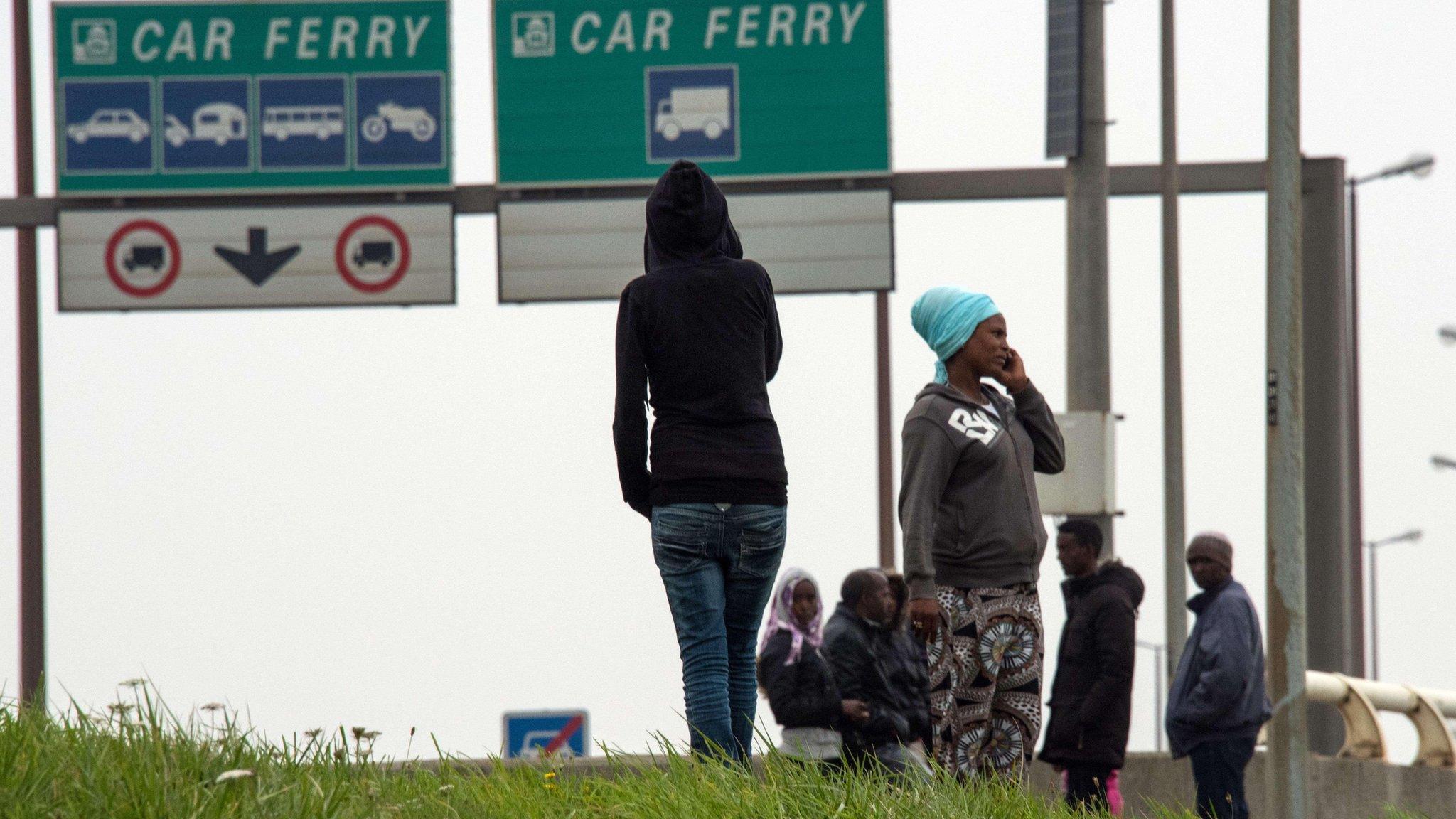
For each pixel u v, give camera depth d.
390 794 17.73
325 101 51.12
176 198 50.97
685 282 20.42
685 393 20.38
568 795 18.59
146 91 51.16
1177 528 47.16
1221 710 30.38
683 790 18.09
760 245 50.34
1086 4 45.12
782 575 27.81
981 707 21.17
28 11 53.59
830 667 27.44
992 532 21.25
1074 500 44.06
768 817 17.42
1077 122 45.00
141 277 50.91
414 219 50.94
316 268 50.97
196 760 17.31
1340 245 48.69
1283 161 33.44
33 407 53.38
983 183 49.78
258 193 51.00
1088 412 44.41
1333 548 48.59
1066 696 30.16
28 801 15.90
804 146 50.34
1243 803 30.48
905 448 21.27
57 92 51.03
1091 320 44.91
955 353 21.70
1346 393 48.78
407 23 51.12
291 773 17.52
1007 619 21.22
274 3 51.22
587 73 50.81
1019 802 18.70
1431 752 38.81
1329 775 39.50
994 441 21.28
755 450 20.38
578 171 50.66
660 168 50.62
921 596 20.73
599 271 50.59
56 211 50.91
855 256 50.19
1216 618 30.61
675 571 20.25
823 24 50.47
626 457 20.42
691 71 50.59
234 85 51.12
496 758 19.75
